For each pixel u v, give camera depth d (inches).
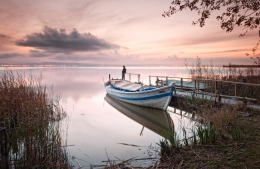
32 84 337.4
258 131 227.0
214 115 276.1
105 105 574.9
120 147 251.8
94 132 321.1
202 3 134.9
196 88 527.2
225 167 151.7
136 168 176.1
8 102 247.3
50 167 175.3
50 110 298.5
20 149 184.1
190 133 284.8
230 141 203.6
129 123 382.9
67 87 1077.8
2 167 151.7
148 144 262.1
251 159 159.8
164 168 164.4
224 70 594.9
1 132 150.3
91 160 212.8
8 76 301.0
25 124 190.7
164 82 735.1
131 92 521.3
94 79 1796.3
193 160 169.6
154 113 472.4
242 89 420.2
